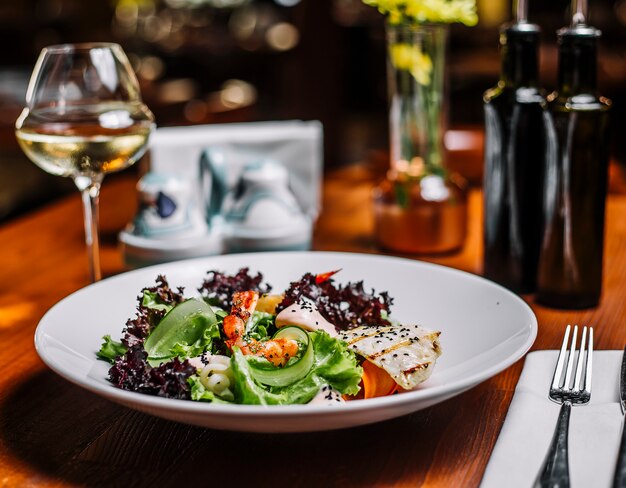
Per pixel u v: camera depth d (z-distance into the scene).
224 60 4.29
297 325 0.81
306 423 0.69
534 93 1.00
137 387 0.75
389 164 1.54
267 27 4.55
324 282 0.88
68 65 0.99
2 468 0.73
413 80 1.13
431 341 0.78
